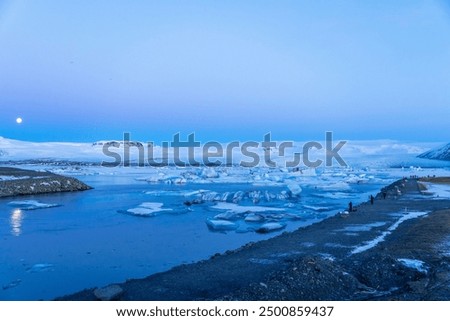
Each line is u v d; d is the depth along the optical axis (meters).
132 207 41.88
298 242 22.62
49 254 21.77
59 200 48.56
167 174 99.50
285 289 13.12
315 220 34.62
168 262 20.14
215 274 16.67
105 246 23.75
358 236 23.83
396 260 15.77
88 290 15.16
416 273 15.00
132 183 76.81
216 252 22.23
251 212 37.59
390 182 80.56
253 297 12.58
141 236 26.91
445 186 59.94
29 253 21.97
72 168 120.56
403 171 119.94
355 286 14.18
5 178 59.50
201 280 15.90
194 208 41.59
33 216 35.69
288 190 53.50
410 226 26.16
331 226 28.08
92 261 20.30
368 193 59.16
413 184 62.19
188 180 80.88
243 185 72.56
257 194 50.03
